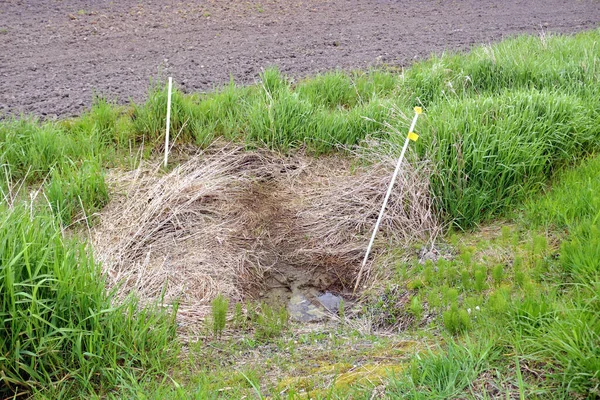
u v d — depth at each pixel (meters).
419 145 4.78
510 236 4.16
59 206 4.41
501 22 10.20
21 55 7.61
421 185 4.55
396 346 3.35
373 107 5.70
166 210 4.63
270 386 3.03
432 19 10.31
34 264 3.13
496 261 3.90
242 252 4.39
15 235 3.12
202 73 7.22
